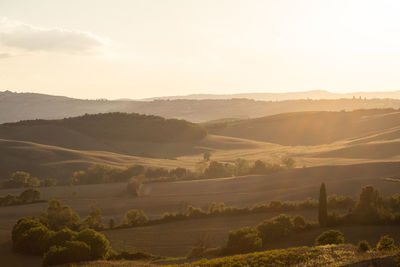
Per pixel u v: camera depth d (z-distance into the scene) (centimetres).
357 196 7931
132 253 4509
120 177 12888
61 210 6619
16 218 7769
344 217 5419
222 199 9294
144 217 6731
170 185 11288
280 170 13038
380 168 10994
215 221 6481
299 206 6844
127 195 10200
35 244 4625
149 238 5747
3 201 9175
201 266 3008
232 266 2892
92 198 10031
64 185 12275
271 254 3134
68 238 4472
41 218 6203
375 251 3075
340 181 9338
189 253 4591
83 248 3906
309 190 8962
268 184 10400
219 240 5416
